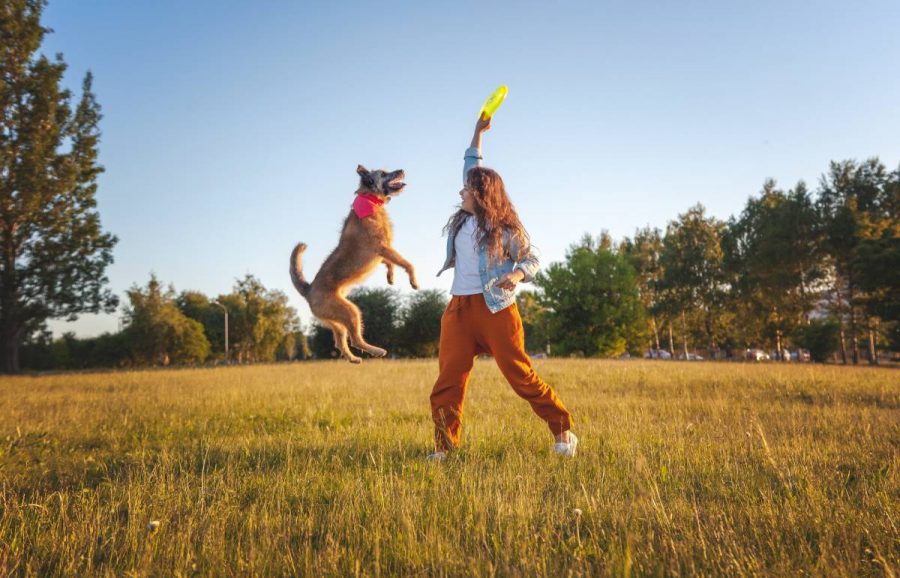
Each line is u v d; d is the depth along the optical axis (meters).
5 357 30.44
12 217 28.89
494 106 4.96
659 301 62.03
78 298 31.78
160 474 4.21
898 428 5.55
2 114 28.16
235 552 2.79
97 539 3.00
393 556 2.69
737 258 52.12
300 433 6.05
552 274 47.00
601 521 3.04
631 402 7.93
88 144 30.70
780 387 9.96
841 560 2.43
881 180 40.75
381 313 51.88
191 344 60.25
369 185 5.93
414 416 7.07
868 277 33.78
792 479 3.71
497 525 2.98
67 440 5.94
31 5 28.64
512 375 4.52
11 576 2.57
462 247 4.59
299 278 6.16
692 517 3.04
